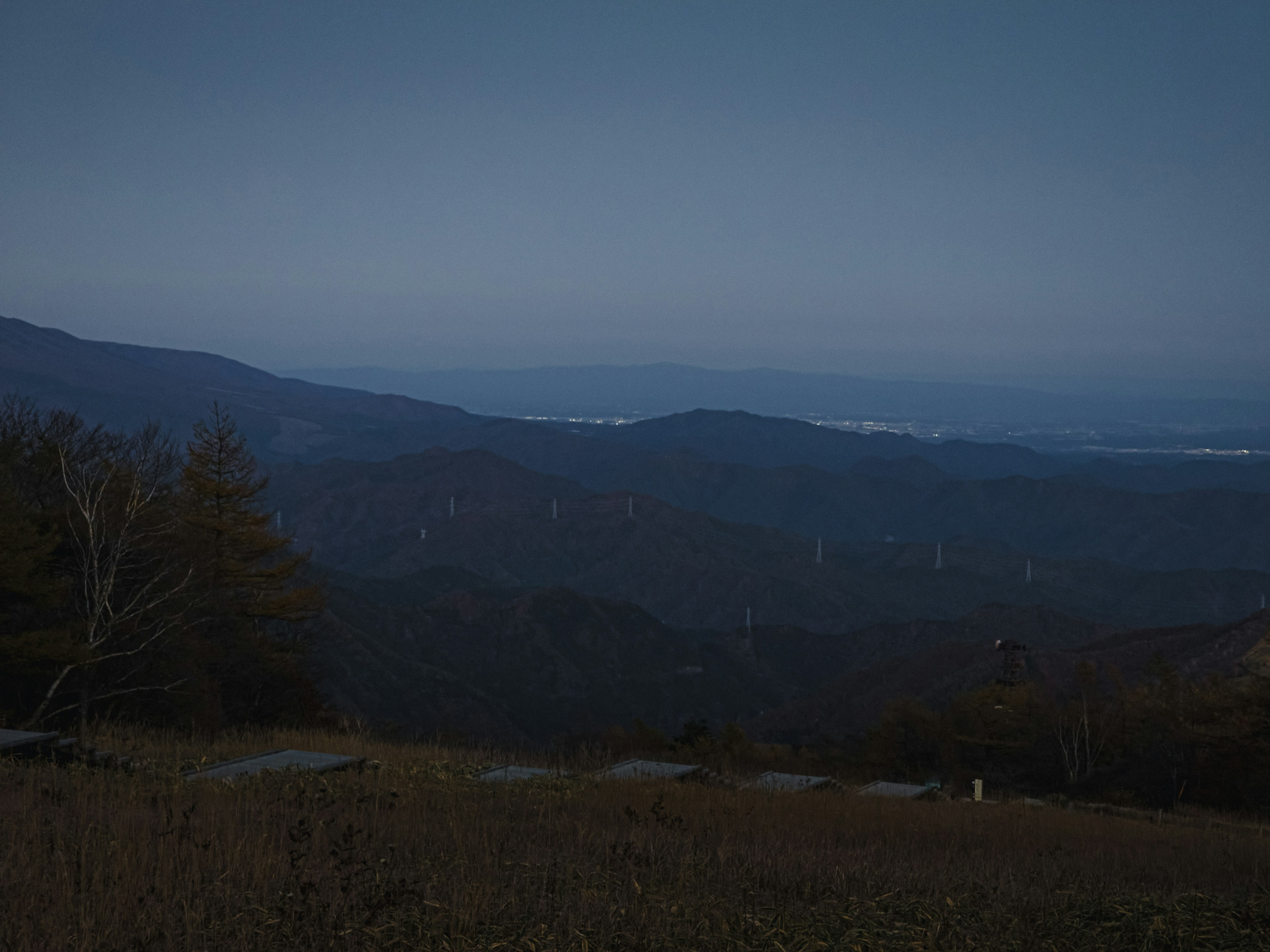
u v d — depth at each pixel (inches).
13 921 222.1
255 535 1648.6
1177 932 263.0
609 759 721.6
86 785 391.5
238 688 1392.7
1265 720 1520.7
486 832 350.6
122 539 941.8
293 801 403.2
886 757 2028.8
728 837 391.2
